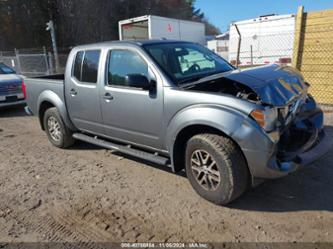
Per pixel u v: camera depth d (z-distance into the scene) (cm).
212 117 337
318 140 388
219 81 387
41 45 4134
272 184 404
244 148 324
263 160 321
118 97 437
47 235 328
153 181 434
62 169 493
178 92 370
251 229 319
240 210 353
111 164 503
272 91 342
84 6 4306
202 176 370
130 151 450
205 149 353
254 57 1642
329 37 731
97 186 429
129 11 4762
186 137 390
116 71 446
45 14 4138
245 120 322
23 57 1930
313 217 334
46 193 417
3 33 3919
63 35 4231
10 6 3922
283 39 1528
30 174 481
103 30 4478
